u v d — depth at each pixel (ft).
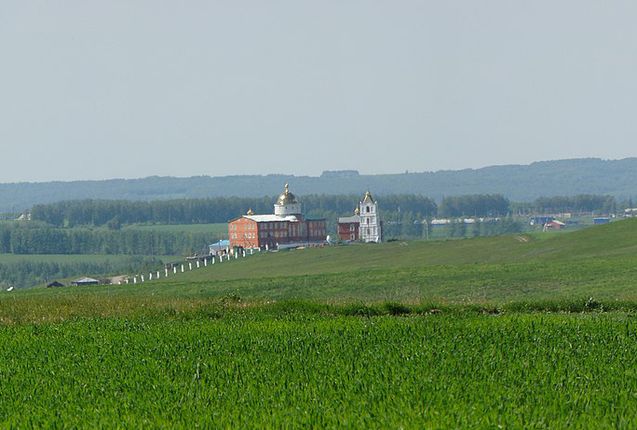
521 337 294.66
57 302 490.90
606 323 323.98
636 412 191.93
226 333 327.47
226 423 191.52
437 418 187.83
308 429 184.44
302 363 260.21
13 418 203.82
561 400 202.28
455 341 289.53
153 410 207.72
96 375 253.44
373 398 210.79
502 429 178.70
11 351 302.04
